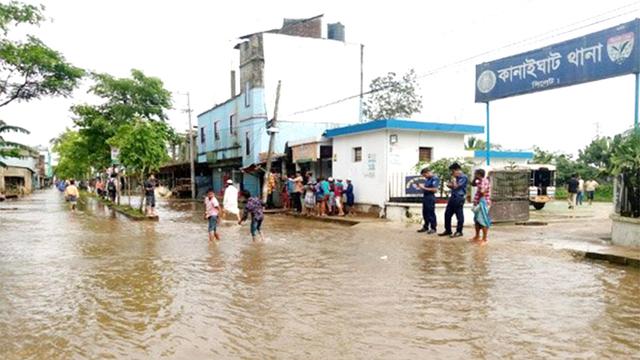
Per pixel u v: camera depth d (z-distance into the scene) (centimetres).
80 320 583
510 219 1599
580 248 1016
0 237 1396
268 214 2214
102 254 1072
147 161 2148
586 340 497
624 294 681
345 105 3166
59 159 7312
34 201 3812
